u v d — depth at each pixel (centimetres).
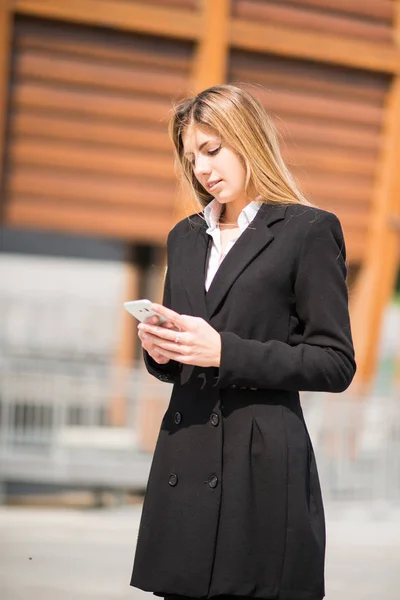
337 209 1210
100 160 1111
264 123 353
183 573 327
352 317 1257
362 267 1245
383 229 1225
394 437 1177
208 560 325
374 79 1206
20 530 915
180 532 330
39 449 1172
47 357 1761
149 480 346
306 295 338
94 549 837
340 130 1198
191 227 371
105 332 1917
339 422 1175
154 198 1132
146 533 339
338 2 1173
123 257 1791
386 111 1219
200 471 331
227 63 1136
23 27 1064
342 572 783
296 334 345
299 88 1173
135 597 660
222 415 334
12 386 1172
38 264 2108
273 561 326
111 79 1098
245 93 353
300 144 1179
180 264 361
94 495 1238
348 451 1172
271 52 1141
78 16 1064
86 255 1947
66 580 709
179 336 324
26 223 1097
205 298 345
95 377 1300
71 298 1939
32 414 1221
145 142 1120
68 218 1109
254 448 331
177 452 337
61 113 1091
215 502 327
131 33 1095
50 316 1922
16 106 1076
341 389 335
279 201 351
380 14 1195
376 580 755
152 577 334
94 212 1116
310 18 1162
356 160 1210
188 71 1126
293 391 344
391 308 2219
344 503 1145
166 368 359
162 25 1091
